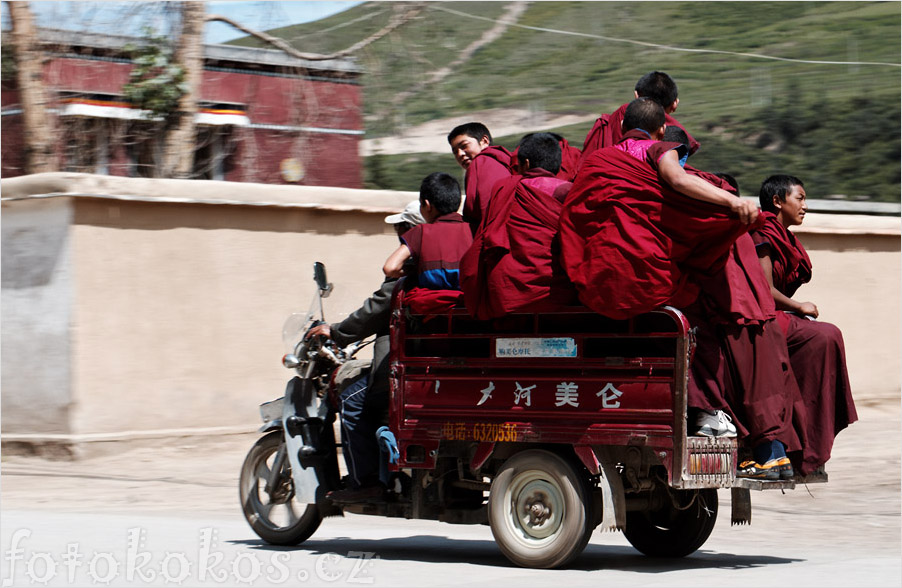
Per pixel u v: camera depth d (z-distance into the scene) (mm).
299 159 26078
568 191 10109
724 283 9961
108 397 18203
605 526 9938
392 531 13453
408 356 11000
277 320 19641
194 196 18781
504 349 10484
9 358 18734
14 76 22656
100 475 16906
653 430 9727
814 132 52031
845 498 15859
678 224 9516
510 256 10180
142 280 18469
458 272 10898
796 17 84000
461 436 10617
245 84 25547
